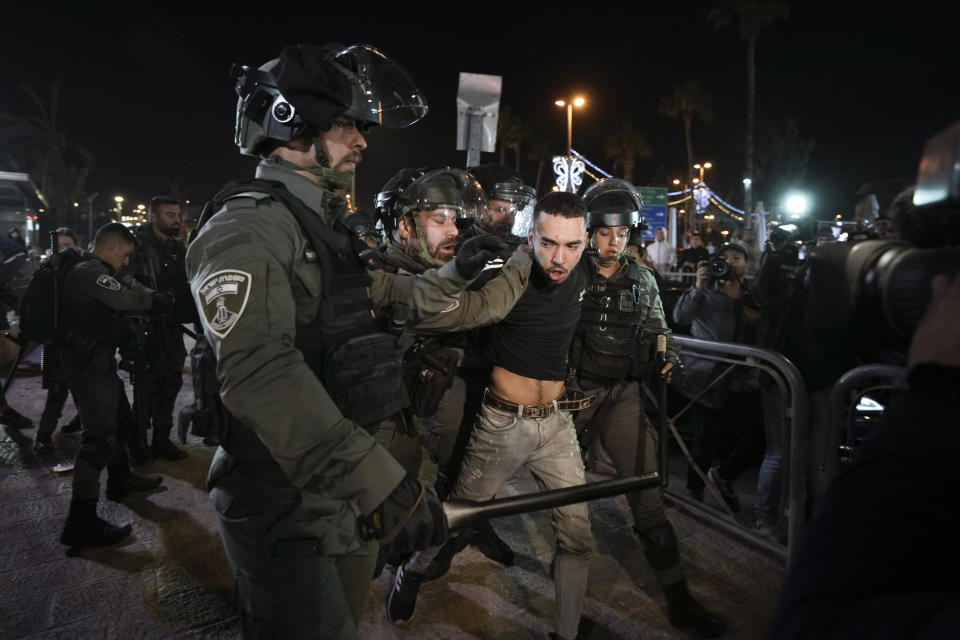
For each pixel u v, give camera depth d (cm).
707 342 318
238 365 112
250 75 135
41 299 304
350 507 140
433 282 175
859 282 63
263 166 144
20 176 1460
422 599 265
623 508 355
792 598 53
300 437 112
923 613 43
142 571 285
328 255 135
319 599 134
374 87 154
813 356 288
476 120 400
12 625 243
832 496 58
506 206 262
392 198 225
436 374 201
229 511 135
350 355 135
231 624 245
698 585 276
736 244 371
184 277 446
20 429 502
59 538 317
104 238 358
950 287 54
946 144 55
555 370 222
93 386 308
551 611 257
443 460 259
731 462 353
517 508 136
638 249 425
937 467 50
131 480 375
